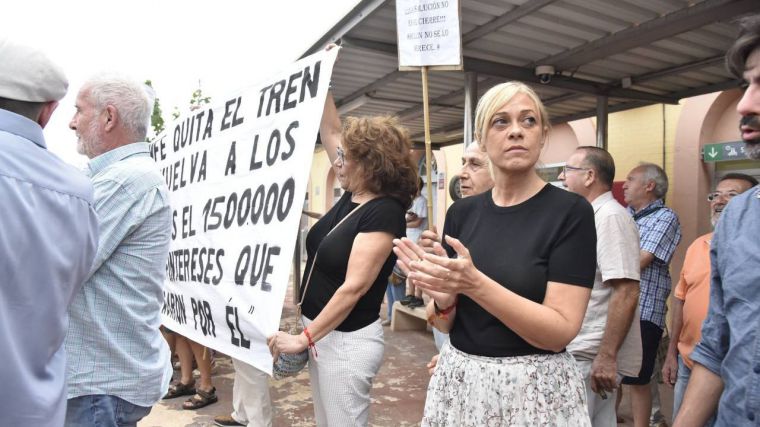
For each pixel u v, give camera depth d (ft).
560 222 4.44
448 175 31.50
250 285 7.52
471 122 13.71
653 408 11.64
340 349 6.77
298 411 12.53
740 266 3.60
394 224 6.73
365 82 15.89
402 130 7.23
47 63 4.21
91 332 5.57
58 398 4.10
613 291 7.11
